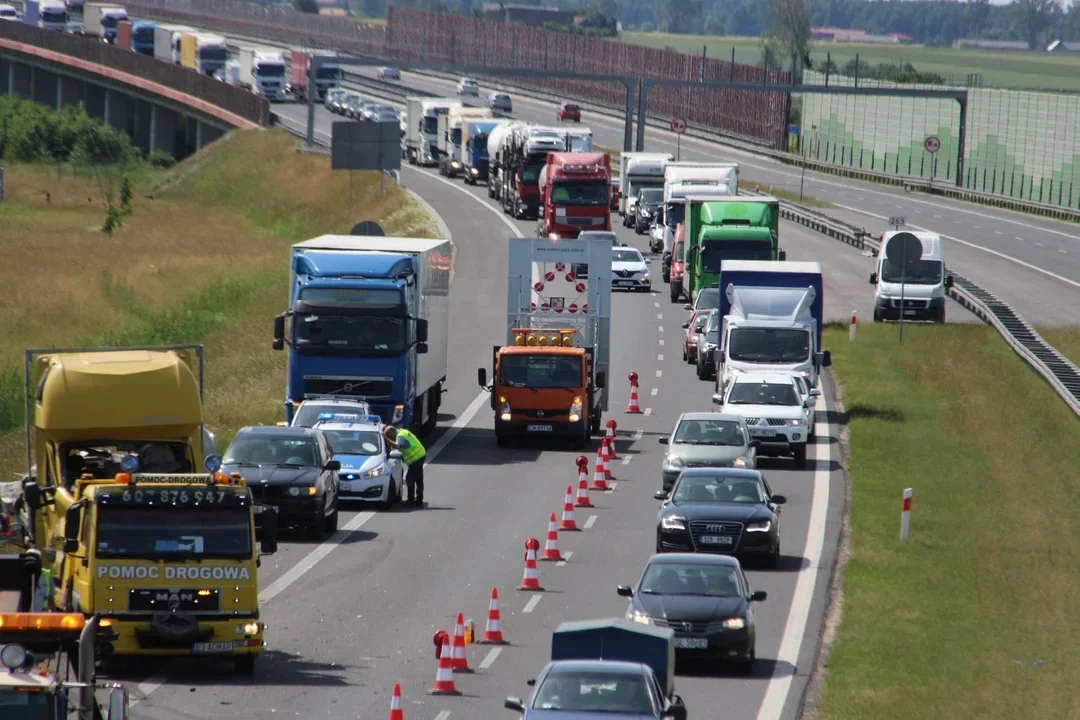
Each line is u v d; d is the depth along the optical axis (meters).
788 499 127.12
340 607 90.19
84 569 73.81
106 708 52.50
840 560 106.25
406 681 74.75
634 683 59.31
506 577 98.69
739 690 75.00
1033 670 82.00
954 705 73.25
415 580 97.50
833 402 175.62
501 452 151.50
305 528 111.19
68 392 85.94
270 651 80.31
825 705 72.50
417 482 125.25
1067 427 164.62
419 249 151.12
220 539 74.44
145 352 91.44
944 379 190.12
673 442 128.25
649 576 80.62
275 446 112.31
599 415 161.75
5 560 75.56
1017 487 136.25
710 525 100.94
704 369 190.12
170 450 88.25
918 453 149.62
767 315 160.62
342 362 143.38
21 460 127.69
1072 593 101.12
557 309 162.00
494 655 79.81
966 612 94.50
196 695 71.19
